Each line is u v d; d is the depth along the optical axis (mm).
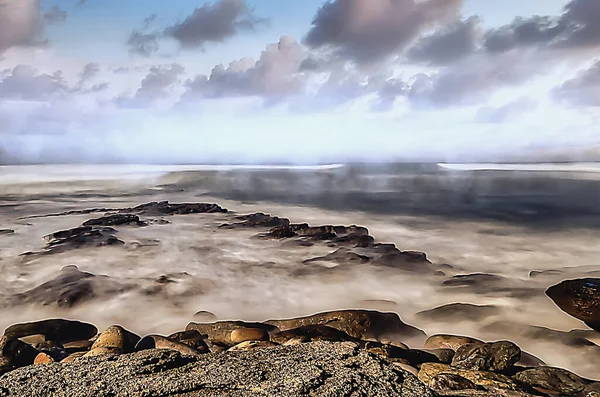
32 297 9688
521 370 5668
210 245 14812
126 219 18188
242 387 3836
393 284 10953
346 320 7340
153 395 3758
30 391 3793
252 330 6953
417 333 7496
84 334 7398
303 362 4254
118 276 11312
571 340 7367
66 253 13375
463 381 4805
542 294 9828
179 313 9250
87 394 3746
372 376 4027
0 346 5598
